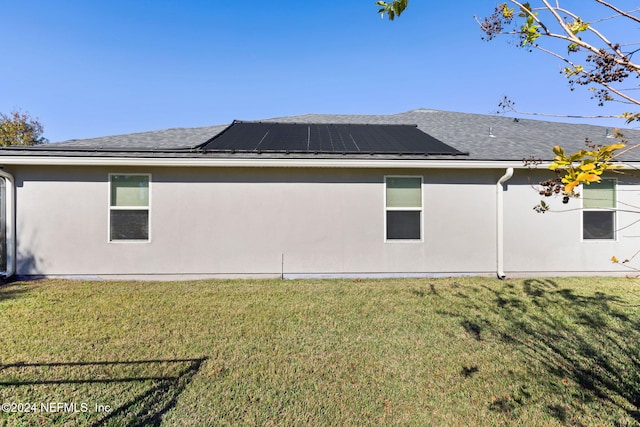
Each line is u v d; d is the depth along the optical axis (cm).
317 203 739
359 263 742
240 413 271
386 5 276
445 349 387
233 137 872
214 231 725
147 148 721
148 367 339
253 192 731
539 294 605
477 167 708
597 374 333
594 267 758
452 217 750
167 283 686
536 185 752
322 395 297
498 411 276
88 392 296
